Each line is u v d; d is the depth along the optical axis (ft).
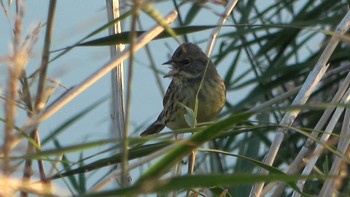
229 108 46.55
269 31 45.80
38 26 21.77
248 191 39.50
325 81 46.09
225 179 17.39
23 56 18.42
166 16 28.73
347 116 32.81
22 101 22.86
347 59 45.01
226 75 46.55
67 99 25.66
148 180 17.13
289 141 45.09
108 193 17.25
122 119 33.71
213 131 20.22
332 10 46.55
